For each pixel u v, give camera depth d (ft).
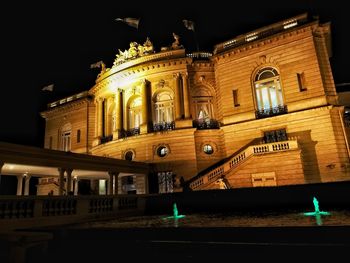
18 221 32.12
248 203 51.72
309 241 21.09
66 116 129.39
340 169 72.38
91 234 27.48
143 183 92.73
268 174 74.02
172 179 89.71
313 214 37.40
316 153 75.97
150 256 24.61
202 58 103.76
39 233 21.09
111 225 33.24
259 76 91.35
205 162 91.50
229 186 76.59
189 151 91.04
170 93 102.06
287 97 83.71
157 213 55.11
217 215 44.34
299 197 48.60
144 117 98.58
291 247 20.97
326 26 83.51
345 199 45.11
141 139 95.76
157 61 99.25
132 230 26.37
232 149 88.22
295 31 84.69
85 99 121.49
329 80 81.20
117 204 49.14
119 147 99.71
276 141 82.23
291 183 71.26
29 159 60.23
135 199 54.70
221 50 99.50
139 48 108.68
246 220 33.40
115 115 109.40
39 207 35.17
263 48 90.27
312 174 75.25
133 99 107.24
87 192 114.01
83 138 120.16
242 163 76.84
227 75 95.25
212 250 22.91
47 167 65.67
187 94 97.35
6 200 31.60
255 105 88.99
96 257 26.22
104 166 77.77
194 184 81.71
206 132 93.66
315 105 78.95
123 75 104.68
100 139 110.32
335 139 74.49
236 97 92.58
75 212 40.14
